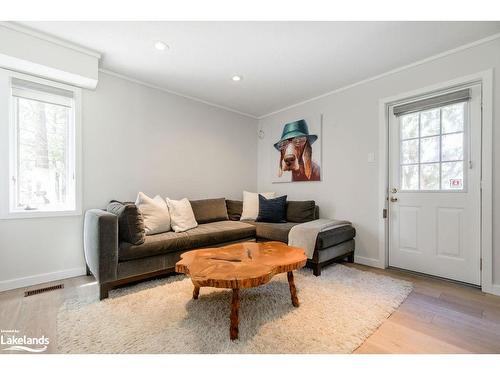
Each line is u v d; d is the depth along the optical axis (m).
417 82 2.52
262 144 4.36
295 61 2.51
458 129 2.35
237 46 2.24
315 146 3.50
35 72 2.22
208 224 3.16
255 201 3.68
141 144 3.01
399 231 2.73
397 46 2.24
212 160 3.77
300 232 2.59
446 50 2.30
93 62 2.35
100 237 1.92
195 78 2.91
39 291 2.11
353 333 1.49
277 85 3.11
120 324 1.58
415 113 2.63
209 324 1.58
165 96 3.24
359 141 3.01
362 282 2.29
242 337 1.45
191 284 2.22
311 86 3.13
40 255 2.31
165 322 1.60
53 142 2.46
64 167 2.52
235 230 2.92
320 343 1.40
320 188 3.45
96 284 2.26
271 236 2.92
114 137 2.78
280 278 2.40
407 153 2.69
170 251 2.35
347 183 3.13
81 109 2.54
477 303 1.91
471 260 2.25
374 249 2.86
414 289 2.17
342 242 2.79
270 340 1.42
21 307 1.83
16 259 2.20
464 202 2.30
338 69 2.69
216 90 3.27
